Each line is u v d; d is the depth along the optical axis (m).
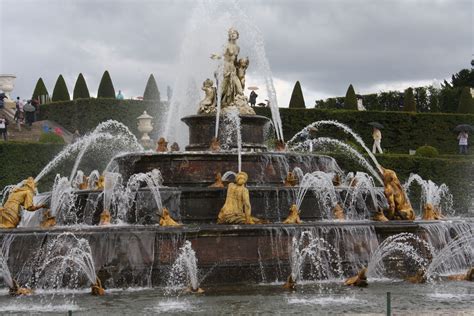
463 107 55.09
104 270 16.14
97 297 14.94
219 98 24.11
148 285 16.16
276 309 13.23
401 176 38.53
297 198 19.80
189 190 19.19
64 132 50.94
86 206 20.19
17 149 36.31
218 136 23.92
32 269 16.28
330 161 23.75
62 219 20.61
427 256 18.22
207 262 16.39
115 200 19.75
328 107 64.94
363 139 49.75
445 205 38.09
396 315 12.59
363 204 21.19
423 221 18.86
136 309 13.46
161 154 21.42
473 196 38.69
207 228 16.48
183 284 16.16
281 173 21.89
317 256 17.06
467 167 38.75
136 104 50.84
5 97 55.31
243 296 14.77
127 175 22.02
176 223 17.45
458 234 19.11
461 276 17.34
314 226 17.17
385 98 65.12
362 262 17.47
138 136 50.75
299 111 48.94
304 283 16.58
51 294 15.47
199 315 12.76
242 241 16.62
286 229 16.91
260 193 19.41
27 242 16.39
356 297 14.56
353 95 54.47
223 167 21.36
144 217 19.28
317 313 12.82
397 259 17.84
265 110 48.38
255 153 21.59
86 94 58.69
